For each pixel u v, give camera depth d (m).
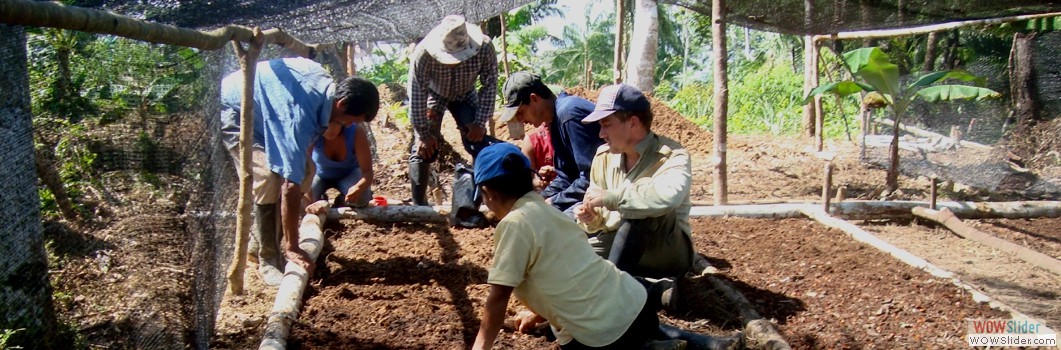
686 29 23.00
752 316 4.38
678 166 4.28
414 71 6.43
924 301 4.72
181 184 3.53
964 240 6.49
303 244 5.50
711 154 10.81
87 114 3.15
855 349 4.06
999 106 10.97
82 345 2.95
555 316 3.41
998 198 8.45
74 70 3.10
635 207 4.18
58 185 3.07
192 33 3.58
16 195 2.34
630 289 3.53
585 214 4.34
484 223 6.55
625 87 4.33
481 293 4.89
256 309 4.71
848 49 14.12
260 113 5.19
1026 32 10.38
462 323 4.41
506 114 5.34
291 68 5.02
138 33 2.99
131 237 3.29
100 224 3.19
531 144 5.79
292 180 4.94
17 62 2.36
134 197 3.31
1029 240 6.58
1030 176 9.16
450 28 6.14
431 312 4.57
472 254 5.74
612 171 4.66
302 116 4.91
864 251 5.74
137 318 3.21
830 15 6.99
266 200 5.15
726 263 5.49
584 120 4.33
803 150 11.04
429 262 5.54
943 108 11.17
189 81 3.78
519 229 3.25
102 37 3.19
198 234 3.78
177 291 3.46
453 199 6.56
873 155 10.31
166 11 3.76
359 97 4.92
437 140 6.84
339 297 4.82
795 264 5.46
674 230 4.52
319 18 4.99
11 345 2.29
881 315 4.53
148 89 3.39
